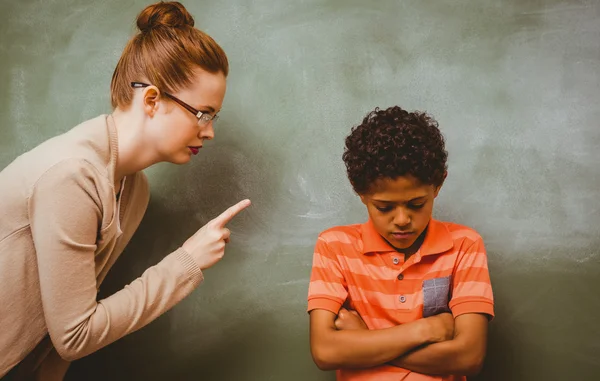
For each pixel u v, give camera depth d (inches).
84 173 32.9
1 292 33.4
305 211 46.9
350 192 46.3
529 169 44.6
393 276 37.2
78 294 33.2
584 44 44.0
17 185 32.8
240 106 47.6
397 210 33.9
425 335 34.0
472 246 37.2
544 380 44.5
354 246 38.7
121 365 49.2
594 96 44.0
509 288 44.8
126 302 34.9
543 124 44.4
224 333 47.9
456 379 36.5
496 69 44.8
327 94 46.5
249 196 47.5
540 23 44.4
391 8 45.7
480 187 45.0
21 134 50.3
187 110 36.1
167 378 48.6
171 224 48.5
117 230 37.4
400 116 35.0
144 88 35.5
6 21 50.4
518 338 44.7
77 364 49.7
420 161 32.4
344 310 37.4
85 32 49.7
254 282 47.5
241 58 47.6
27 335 35.3
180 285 36.7
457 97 45.1
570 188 44.2
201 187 48.1
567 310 44.3
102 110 49.8
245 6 47.4
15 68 50.3
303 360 47.0
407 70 45.6
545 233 44.4
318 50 46.6
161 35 35.9
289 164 47.0
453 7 45.1
